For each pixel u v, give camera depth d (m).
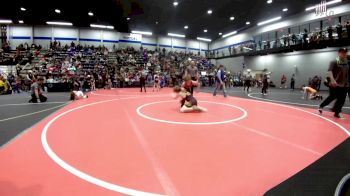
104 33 32.91
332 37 19.11
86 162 3.31
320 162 3.38
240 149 3.88
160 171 3.01
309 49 21.95
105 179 2.79
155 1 18.78
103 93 15.60
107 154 3.62
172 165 3.20
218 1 18.95
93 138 4.50
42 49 28.11
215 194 2.48
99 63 26.41
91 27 31.75
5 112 7.71
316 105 9.62
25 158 3.48
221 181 2.76
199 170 3.05
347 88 6.63
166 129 5.18
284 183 2.74
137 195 2.45
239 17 24.59
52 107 8.89
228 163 3.29
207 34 35.00
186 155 3.58
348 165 3.28
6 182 2.75
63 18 25.39
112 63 27.12
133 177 2.85
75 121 6.12
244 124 5.75
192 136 4.62
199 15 23.25
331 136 4.75
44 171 3.03
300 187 2.65
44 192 2.51
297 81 24.91
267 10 22.16
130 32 34.06
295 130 5.21
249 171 3.04
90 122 5.97
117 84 23.11
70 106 9.07
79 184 2.68
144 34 35.62
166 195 2.45
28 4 19.88
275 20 26.58
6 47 27.70
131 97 12.62
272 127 5.47
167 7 20.38
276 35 27.25
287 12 23.25
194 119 6.30
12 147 3.98
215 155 3.59
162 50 35.88
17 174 2.95
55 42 28.42
